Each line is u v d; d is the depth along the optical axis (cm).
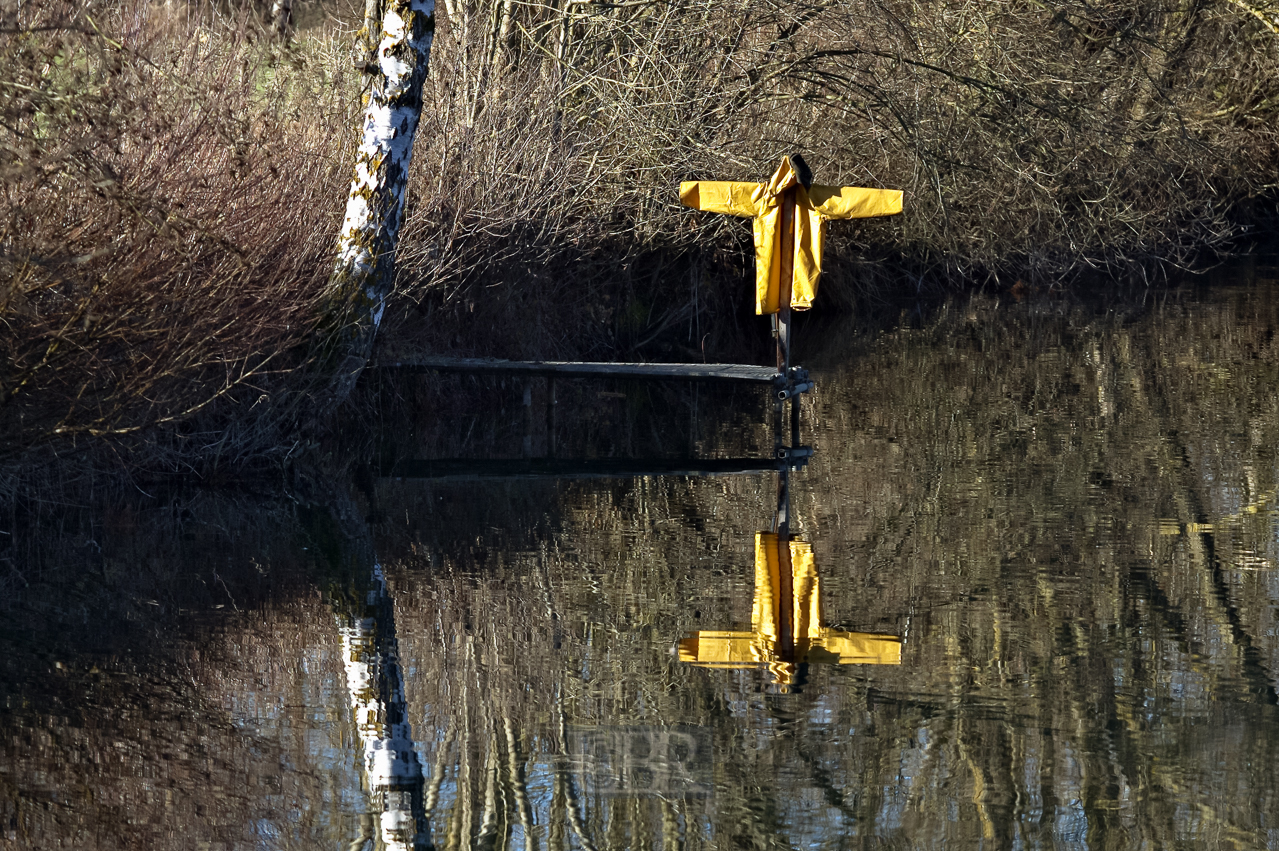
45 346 1638
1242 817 913
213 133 1845
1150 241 4556
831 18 3481
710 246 3412
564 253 2956
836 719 1088
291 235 2012
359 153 2062
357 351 2100
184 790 967
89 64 1686
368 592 1455
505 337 2741
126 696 1148
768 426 2478
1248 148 4991
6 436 1662
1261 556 1529
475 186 2620
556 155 2889
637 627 1331
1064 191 4125
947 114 3706
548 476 2070
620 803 939
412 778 989
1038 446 2219
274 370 1973
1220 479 1936
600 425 2502
